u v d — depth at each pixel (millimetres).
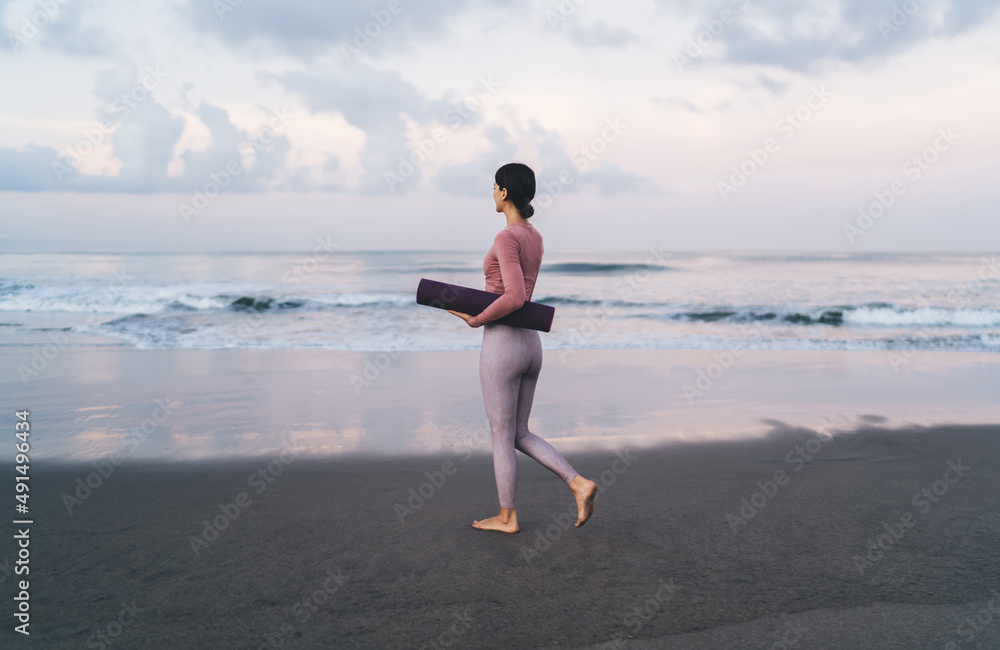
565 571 2436
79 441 4355
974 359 8055
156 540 2740
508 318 2691
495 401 2770
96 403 5484
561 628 2021
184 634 1990
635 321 12445
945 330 11258
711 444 4312
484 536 2789
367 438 4438
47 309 13961
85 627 2029
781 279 23828
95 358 7844
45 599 2211
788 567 2455
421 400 5621
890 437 4473
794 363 7668
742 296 17750
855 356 8242
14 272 27094
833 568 2441
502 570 2447
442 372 6961
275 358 7906
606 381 6516
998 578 2338
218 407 5352
